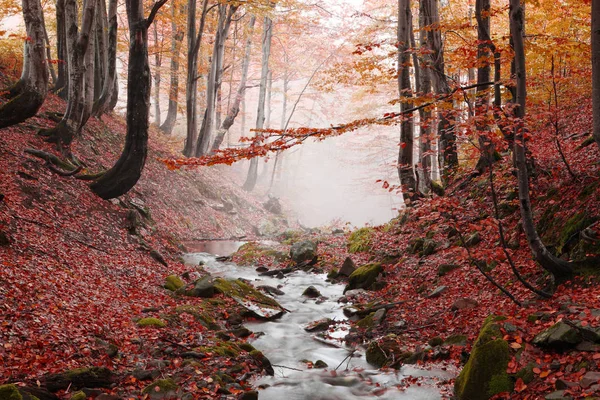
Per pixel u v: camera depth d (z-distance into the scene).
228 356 8.49
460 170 15.59
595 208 8.85
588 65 13.45
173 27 30.91
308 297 13.18
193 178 27.08
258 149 7.92
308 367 8.50
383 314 10.46
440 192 15.30
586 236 8.32
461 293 10.18
